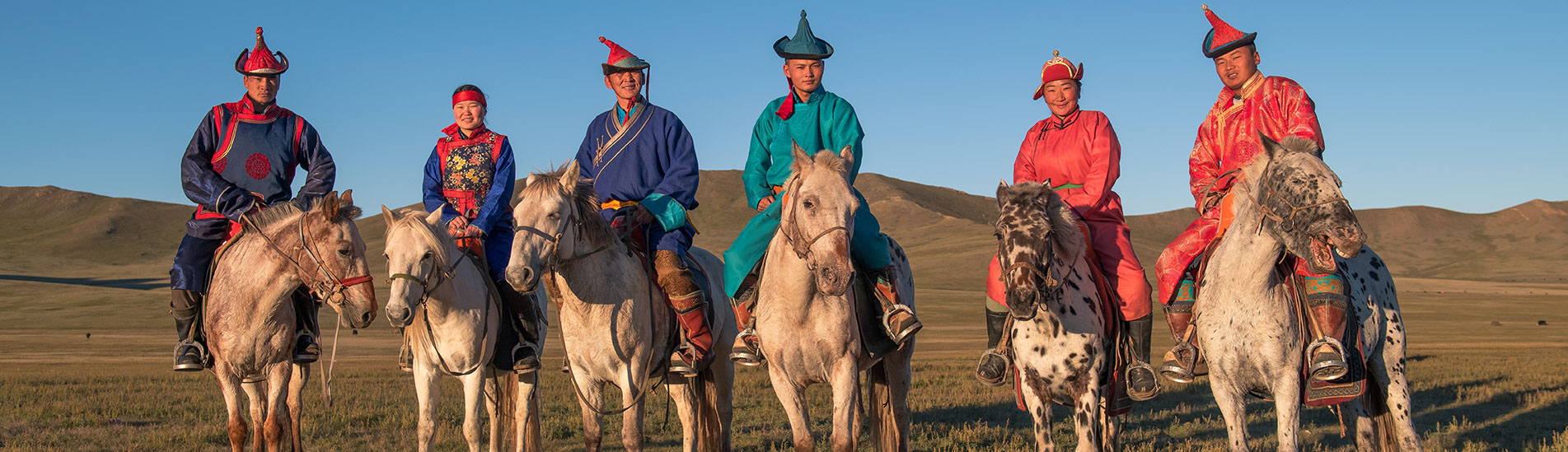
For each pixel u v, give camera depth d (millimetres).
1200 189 6172
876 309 6023
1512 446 8812
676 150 7145
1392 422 6039
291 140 7371
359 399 12922
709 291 6938
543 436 9648
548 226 5785
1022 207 5066
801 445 5762
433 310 6570
